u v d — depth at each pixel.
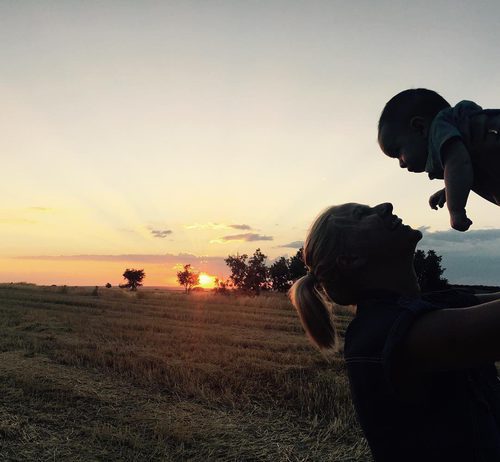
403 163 1.67
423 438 1.09
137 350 10.02
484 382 1.25
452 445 1.08
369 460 4.71
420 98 1.62
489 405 1.21
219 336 12.39
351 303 1.32
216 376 7.50
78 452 4.86
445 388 1.13
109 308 22.45
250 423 5.73
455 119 1.52
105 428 5.41
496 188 1.51
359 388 1.16
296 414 6.04
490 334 0.96
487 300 1.48
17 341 10.95
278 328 15.16
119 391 7.00
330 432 5.42
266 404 6.43
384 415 1.12
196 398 6.68
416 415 1.10
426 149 1.60
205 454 4.85
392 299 1.21
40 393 6.74
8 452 4.83
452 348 1.00
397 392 1.08
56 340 11.43
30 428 5.44
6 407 6.13
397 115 1.66
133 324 14.95
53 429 5.47
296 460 4.73
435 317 1.05
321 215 1.38
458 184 1.41
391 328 1.09
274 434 5.39
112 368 8.40
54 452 4.86
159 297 34.31
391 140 1.67
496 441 1.14
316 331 1.43
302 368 8.24
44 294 33.78
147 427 5.57
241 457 4.78
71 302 25.77
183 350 10.06
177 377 7.54
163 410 6.16
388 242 1.27
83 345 10.60
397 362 1.07
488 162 1.46
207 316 18.61
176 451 4.86
